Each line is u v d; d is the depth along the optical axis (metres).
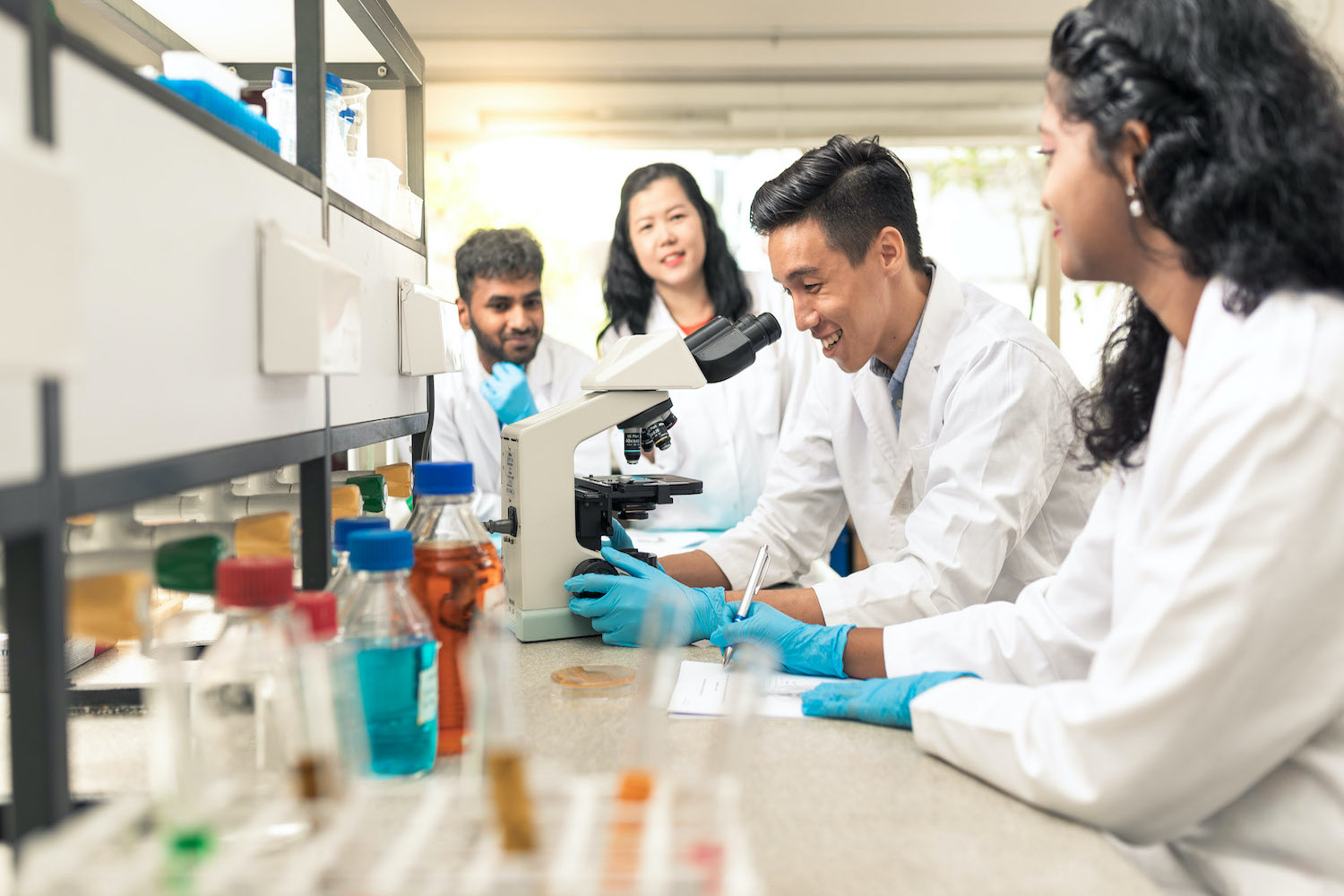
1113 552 1.08
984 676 1.14
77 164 0.62
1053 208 0.96
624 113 4.21
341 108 1.44
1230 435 0.78
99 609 0.80
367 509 1.51
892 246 1.67
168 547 0.87
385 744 0.80
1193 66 0.85
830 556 3.15
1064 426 1.62
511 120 4.18
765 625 1.27
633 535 2.72
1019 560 1.73
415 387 1.86
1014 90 4.25
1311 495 0.76
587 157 4.22
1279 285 0.83
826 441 2.05
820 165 1.62
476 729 0.66
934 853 0.74
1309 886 0.83
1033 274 4.36
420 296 1.69
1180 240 0.88
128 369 0.69
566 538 1.43
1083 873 0.71
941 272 1.77
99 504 0.64
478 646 0.67
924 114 4.27
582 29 3.88
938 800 0.85
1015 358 1.61
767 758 0.95
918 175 4.32
